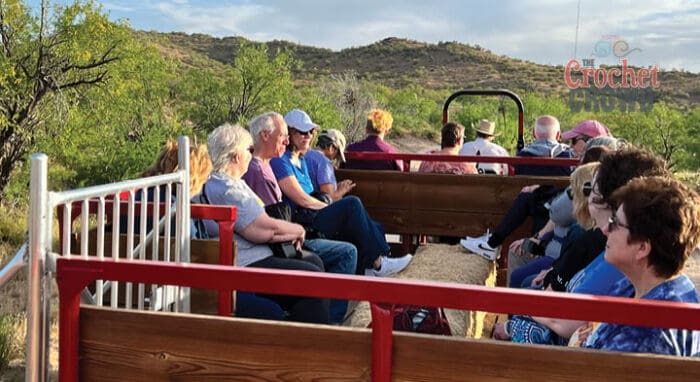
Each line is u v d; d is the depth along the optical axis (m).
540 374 1.59
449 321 3.45
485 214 5.46
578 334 2.37
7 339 4.22
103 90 12.11
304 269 3.60
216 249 3.08
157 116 16.38
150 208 3.20
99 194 2.32
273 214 4.03
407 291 1.63
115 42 11.70
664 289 1.87
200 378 1.80
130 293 2.69
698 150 25.59
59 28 11.02
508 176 5.38
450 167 6.02
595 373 1.57
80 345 1.86
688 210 1.82
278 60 20.83
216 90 20.48
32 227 1.90
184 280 1.77
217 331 1.77
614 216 1.91
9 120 10.88
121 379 1.85
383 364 1.66
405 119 38.72
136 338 1.83
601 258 2.55
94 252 3.04
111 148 13.20
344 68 121.19
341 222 4.45
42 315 1.90
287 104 21.08
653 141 26.42
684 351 1.81
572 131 6.05
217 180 3.56
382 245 4.50
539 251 4.22
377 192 5.63
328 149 5.70
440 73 113.06
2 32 10.87
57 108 11.16
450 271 4.31
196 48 119.50
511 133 27.27
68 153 11.87
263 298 3.46
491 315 4.86
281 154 4.30
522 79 103.00
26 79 10.88
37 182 1.90
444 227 5.54
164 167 3.31
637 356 1.55
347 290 1.67
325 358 1.72
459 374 1.64
